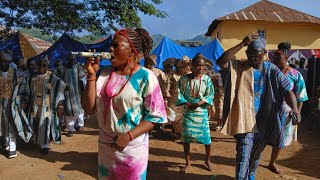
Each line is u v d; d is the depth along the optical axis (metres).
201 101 5.24
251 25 20.86
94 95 2.69
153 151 6.68
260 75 4.05
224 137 8.03
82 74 7.85
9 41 12.91
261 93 4.11
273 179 5.21
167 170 5.57
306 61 12.77
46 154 6.32
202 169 5.64
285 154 6.66
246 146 4.00
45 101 6.34
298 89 5.33
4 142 6.44
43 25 16.75
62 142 7.20
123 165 2.67
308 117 9.89
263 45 4.00
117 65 2.67
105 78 2.76
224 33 21.03
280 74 4.08
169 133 8.23
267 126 4.33
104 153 2.73
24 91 6.24
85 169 5.56
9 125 5.97
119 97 2.60
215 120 9.34
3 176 5.14
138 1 16.81
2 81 5.91
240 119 3.93
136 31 2.82
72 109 7.59
